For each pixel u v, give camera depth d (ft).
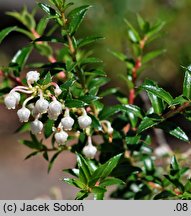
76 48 1.21
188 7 2.60
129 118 1.30
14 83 1.38
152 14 2.57
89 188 1.14
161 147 1.57
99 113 1.24
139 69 1.40
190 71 1.13
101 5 2.53
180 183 1.22
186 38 2.53
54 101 1.11
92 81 1.29
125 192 1.43
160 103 1.17
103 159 1.25
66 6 1.18
